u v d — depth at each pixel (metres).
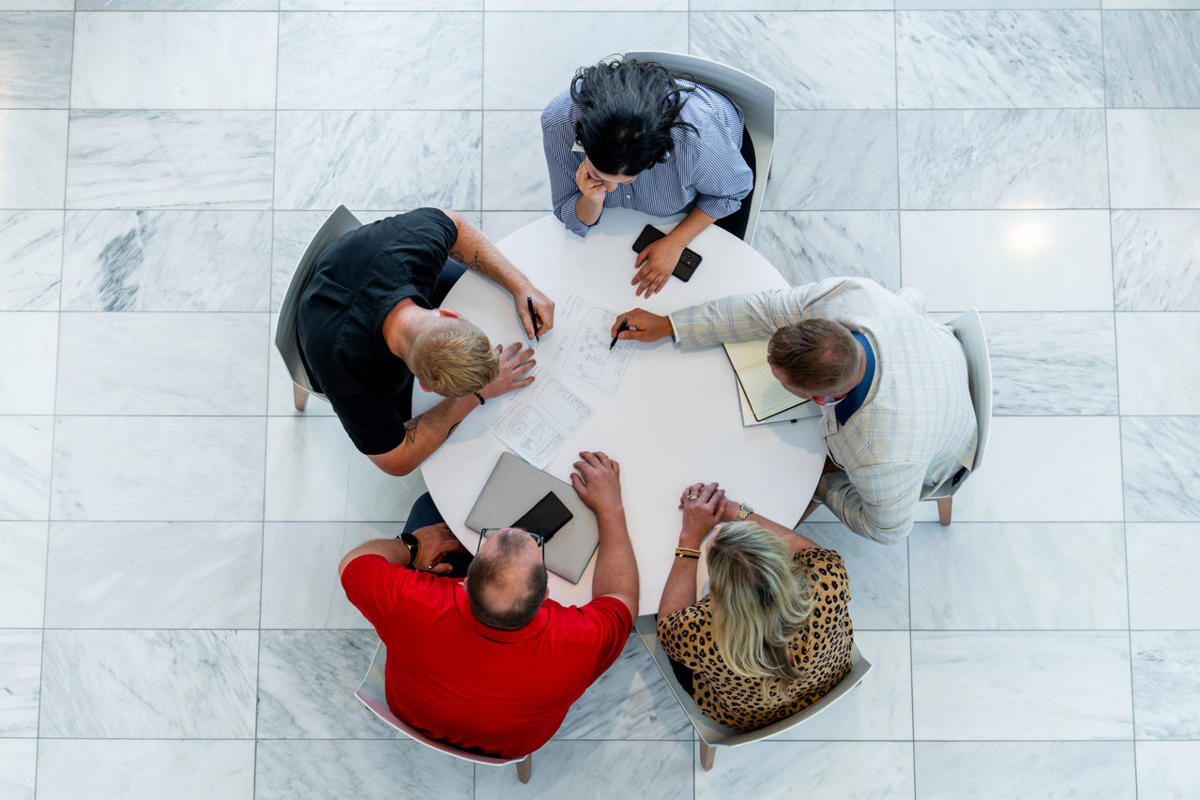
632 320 2.02
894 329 1.88
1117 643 2.64
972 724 2.62
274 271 2.77
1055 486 2.70
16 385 2.73
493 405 2.03
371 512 2.69
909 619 2.66
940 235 2.78
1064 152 2.79
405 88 2.81
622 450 2.02
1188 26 2.80
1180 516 2.68
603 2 2.83
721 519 1.98
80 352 2.74
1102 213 2.78
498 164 2.80
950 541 2.69
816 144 2.81
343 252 1.84
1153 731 2.61
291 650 2.66
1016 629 2.66
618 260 2.09
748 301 1.99
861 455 1.90
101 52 2.81
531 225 2.11
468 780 2.62
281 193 2.79
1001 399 2.73
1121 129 2.79
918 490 1.95
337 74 2.82
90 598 2.67
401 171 2.80
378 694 2.08
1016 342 2.75
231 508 2.70
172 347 2.74
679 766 2.62
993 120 2.80
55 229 2.77
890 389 1.84
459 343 1.61
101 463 2.71
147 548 2.68
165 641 2.66
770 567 1.76
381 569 1.92
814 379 1.71
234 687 2.64
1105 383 2.73
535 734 1.99
